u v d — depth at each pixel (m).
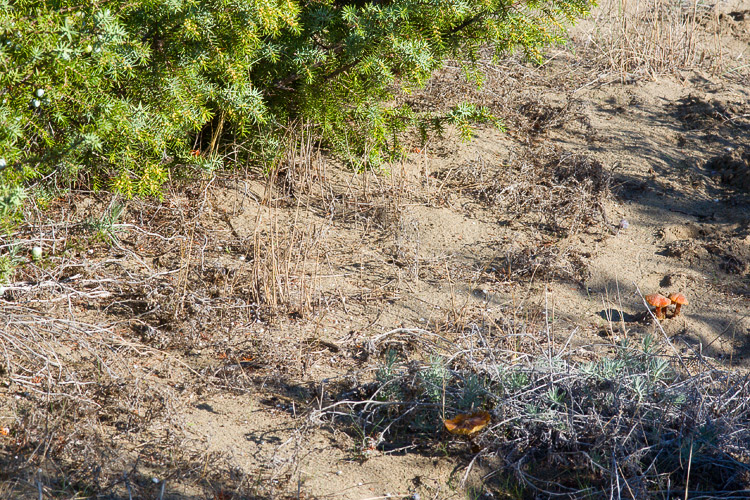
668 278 4.75
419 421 3.44
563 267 4.81
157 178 4.50
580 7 5.38
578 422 3.30
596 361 3.86
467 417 3.28
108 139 4.16
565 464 3.22
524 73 7.77
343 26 5.12
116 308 4.14
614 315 4.42
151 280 4.37
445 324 4.25
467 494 3.09
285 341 4.00
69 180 4.50
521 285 4.70
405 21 4.77
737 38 8.78
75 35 3.37
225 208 5.31
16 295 3.84
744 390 3.40
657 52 8.05
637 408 3.25
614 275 4.80
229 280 4.49
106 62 3.62
